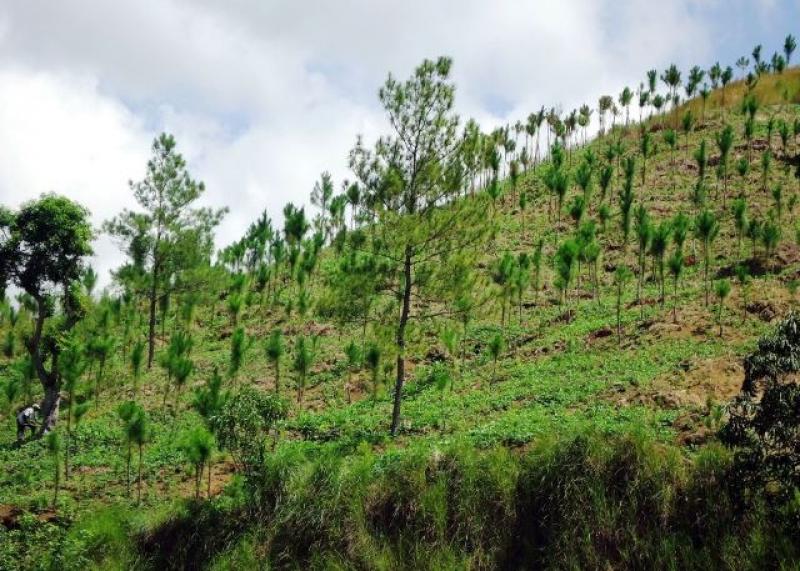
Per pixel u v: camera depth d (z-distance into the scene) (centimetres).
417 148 1784
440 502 1184
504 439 1394
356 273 1772
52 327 2427
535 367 2041
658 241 2231
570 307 2595
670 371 1703
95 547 1251
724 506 1034
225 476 1595
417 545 1155
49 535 1248
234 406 1325
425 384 2133
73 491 1600
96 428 2078
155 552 1255
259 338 2855
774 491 1027
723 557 978
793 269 2327
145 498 1518
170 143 2844
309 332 2828
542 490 1152
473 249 1780
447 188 1755
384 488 1241
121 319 2828
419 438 1608
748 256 2639
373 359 1833
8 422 2402
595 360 1956
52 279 2311
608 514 1080
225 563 1194
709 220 2181
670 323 2066
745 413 996
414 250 1767
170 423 2067
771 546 954
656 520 1070
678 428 1324
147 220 2798
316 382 2311
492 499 1181
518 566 1109
